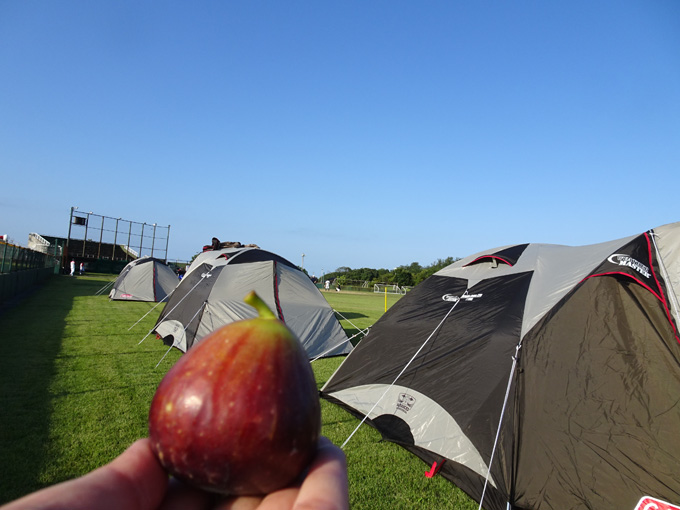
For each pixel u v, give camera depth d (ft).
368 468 11.37
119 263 122.83
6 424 12.74
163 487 2.05
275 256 26.68
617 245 11.62
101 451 11.50
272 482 1.82
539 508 9.00
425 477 11.01
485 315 13.26
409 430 12.51
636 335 9.91
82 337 26.32
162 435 1.83
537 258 14.70
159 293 51.49
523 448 9.81
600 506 8.60
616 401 9.49
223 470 1.74
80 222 119.24
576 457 9.25
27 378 17.31
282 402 1.79
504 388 10.95
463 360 12.64
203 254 33.53
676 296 9.77
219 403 1.75
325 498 1.76
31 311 36.42
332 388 16.31
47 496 1.69
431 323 14.74
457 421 11.42
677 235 10.48
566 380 10.12
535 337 11.07
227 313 22.47
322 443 2.21
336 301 77.05
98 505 1.73
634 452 8.89
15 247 51.21
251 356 1.84
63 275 98.73
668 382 9.21
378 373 15.01
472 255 18.04
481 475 10.19
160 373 19.25
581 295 11.00
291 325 23.59
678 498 8.16
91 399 15.40
